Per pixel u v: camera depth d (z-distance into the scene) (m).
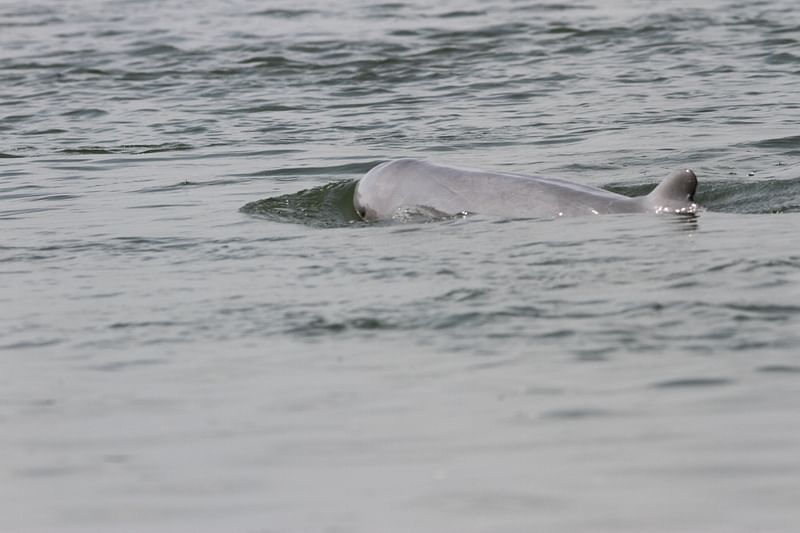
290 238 38.28
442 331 26.97
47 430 22.08
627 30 91.06
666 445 19.84
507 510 17.70
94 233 40.50
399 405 22.44
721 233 35.28
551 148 55.50
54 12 109.06
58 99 73.44
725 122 60.12
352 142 59.12
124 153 58.22
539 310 28.08
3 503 18.94
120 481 19.52
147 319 29.25
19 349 27.36
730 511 17.28
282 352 26.14
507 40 88.81
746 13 96.56
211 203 45.78
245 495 18.69
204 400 23.31
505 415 21.61
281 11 106.56
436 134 60.28
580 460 19.42
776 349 24.48
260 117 66.81
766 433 20.14
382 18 100.75
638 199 38.66
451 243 35.62
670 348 24.88
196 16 104.88
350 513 17.84
